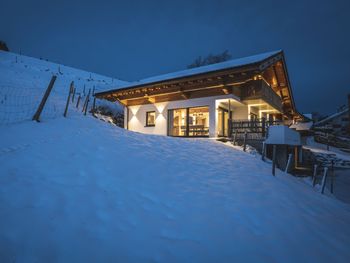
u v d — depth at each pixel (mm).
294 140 12266
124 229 2965
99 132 7215
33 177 3705
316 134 31281
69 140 5734
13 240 2445
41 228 2678
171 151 7004
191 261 2619
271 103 14094
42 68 27344
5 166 3877
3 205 2936
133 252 2602
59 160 4488
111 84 31328
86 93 22125
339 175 13547
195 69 15781
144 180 4457
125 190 3941
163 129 14500
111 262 2412
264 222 3764
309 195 6004
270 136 10812
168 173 5070
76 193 3514
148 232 3002
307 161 16797
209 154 7727
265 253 2959
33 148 4824
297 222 4008
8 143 4840
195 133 13562
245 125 12594
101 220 3045
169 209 3650
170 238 2961
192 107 13383
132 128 16141
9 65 22906
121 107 21734
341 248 3400
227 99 12367
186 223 3354
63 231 2705
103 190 3771
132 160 5312
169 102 14375
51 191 3422
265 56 11703
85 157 4879
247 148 10344
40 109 7102
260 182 5680
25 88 14617
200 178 5191
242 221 3668
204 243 2973
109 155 5277
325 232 3877
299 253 3082
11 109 8391
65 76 27266
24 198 3145
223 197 4398
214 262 2658
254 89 11602
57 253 2395
